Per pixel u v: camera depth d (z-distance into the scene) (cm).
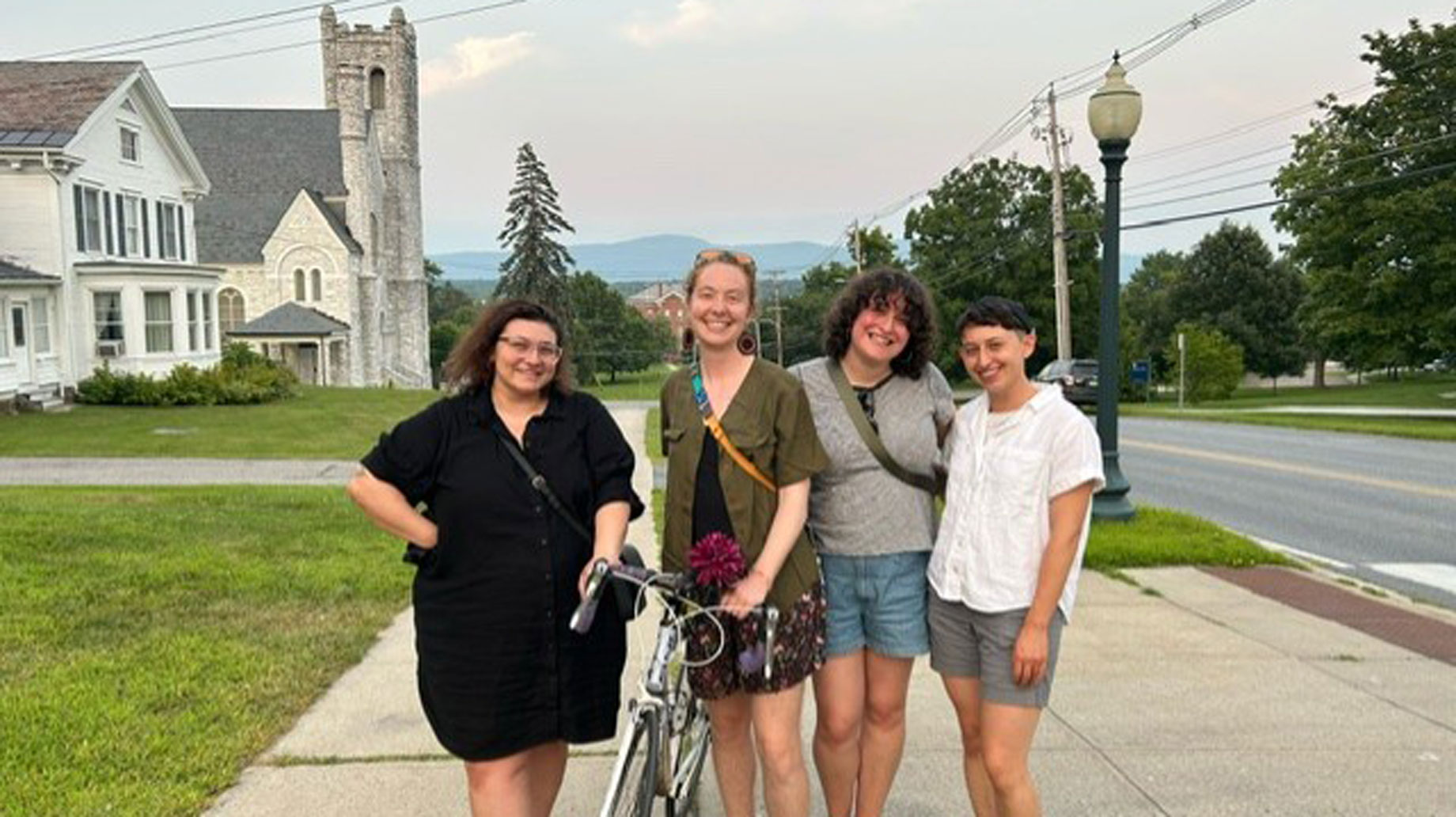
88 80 2922
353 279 5253
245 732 448
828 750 352
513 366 291
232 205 5256
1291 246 3672
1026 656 312
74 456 1984
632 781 306
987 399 338
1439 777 420
